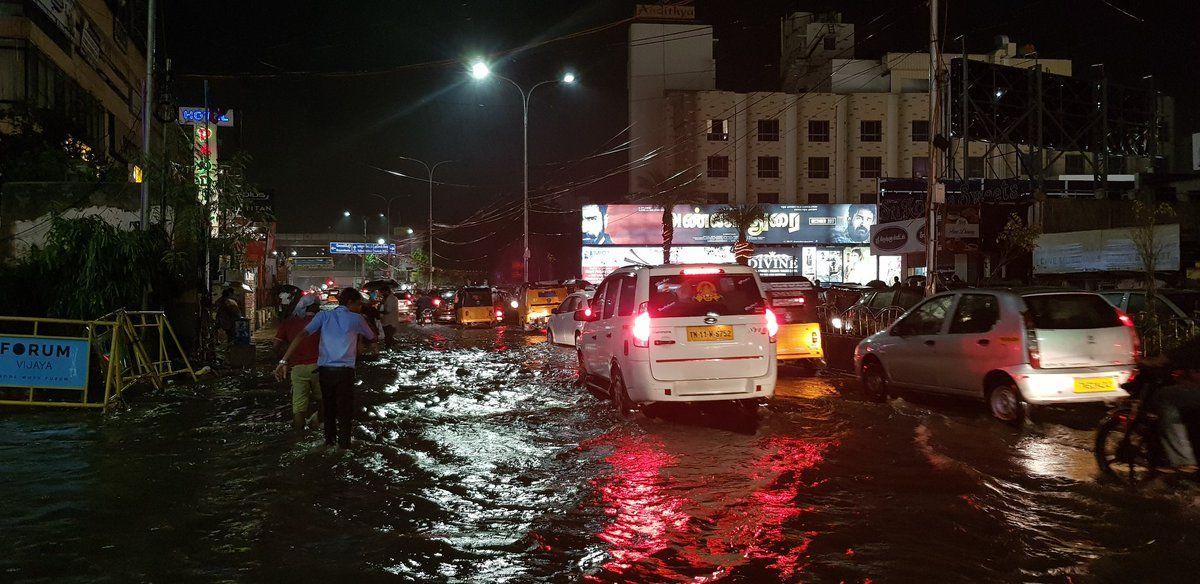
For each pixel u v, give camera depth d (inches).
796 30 2299.5
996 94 1375.5
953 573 173.6
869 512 219.3
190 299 641.0
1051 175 2172.7
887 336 424.2
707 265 378.0
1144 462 262.8
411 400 447.2
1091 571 173.5
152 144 733.9
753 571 175.9
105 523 212.5
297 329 354.6
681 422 366.6
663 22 2196.1
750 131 2096.5
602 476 263.9
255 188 733.9
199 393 490.0
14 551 189.9
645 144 2193.7
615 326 390.9
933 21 584.7
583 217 1825.8
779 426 353.7
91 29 962.7
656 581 170.6
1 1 750.5
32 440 331.0
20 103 717.9
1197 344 244.5
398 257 3316.9
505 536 201.8
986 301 361.4
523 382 529.0
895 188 1477.6
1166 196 1234.6
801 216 1856.5
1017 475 259.0
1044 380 331.0
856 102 2113.7
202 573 175.8
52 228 528.4
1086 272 868.0
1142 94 1546.5
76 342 414.0
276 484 254.7
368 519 216.5
